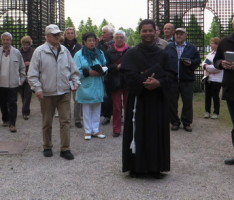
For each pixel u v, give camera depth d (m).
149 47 4.69
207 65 8.80
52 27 5.65
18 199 4.21
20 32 13.41
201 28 14.01
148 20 4.68
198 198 4.20
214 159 5.72
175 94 7.61
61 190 4.47
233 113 5.38
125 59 4.71
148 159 4.68
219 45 5.43
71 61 5.89
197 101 11.67
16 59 7.60
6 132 7.67
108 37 8.34
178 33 7.49
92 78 6.87
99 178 4.88
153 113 4.67
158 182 4.71
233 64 5.07
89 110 7.04
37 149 6.37
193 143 6.72
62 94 5.73
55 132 7.66
